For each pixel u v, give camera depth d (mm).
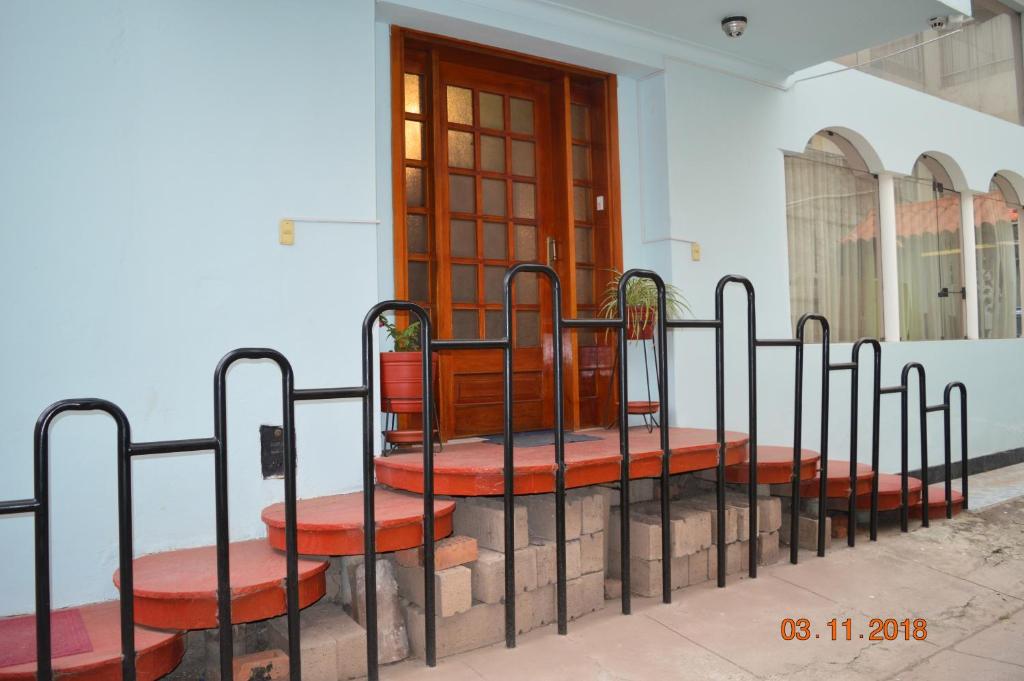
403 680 2494
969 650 2906
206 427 2895
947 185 7109
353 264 3236
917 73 7047
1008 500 5289
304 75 3148
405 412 3199
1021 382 7449
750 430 3502
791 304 5496
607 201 4527
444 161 3967
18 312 2562
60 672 1984
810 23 4336
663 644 2803
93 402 1962
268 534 2752
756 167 4977
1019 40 8086
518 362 4270
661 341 3232
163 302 2822
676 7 4090
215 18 2963
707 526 3504
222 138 2959
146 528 2762
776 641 2857
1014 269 8086
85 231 2684
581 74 4438
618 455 3086
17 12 2594
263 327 3021
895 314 6148
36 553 1880
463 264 4094
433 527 2600
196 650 2729
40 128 2615
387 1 3486
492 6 3791
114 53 2756
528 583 2924
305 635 2562
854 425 3986
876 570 3668
